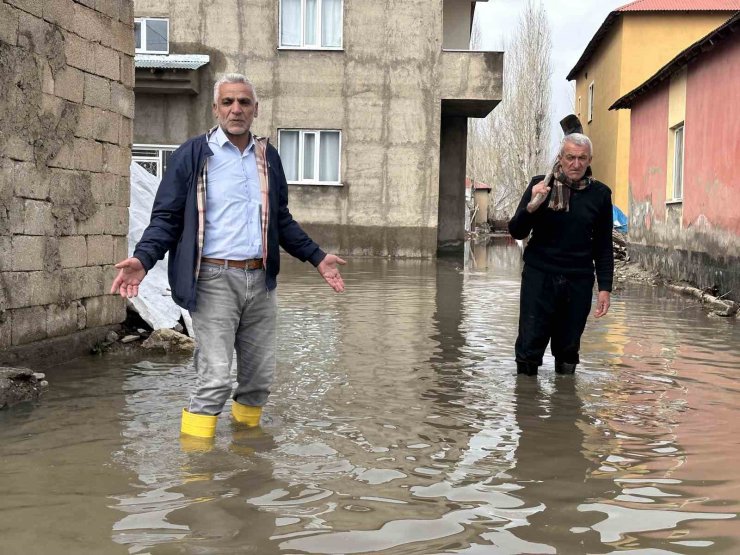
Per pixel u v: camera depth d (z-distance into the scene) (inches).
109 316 296.5
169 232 178.2
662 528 132.1
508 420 199.9
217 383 180.1
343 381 243.0
